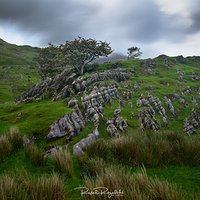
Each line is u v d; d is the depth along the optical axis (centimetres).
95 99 5284
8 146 1342
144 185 745
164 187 704
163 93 7738
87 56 9069
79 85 6662
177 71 12475
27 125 3091
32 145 1316
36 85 8250
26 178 853
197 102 8506
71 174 1037
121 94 6719
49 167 1131
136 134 1365
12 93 11869
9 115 3719
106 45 9244
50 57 10031
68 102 4884
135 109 5794
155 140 1233
